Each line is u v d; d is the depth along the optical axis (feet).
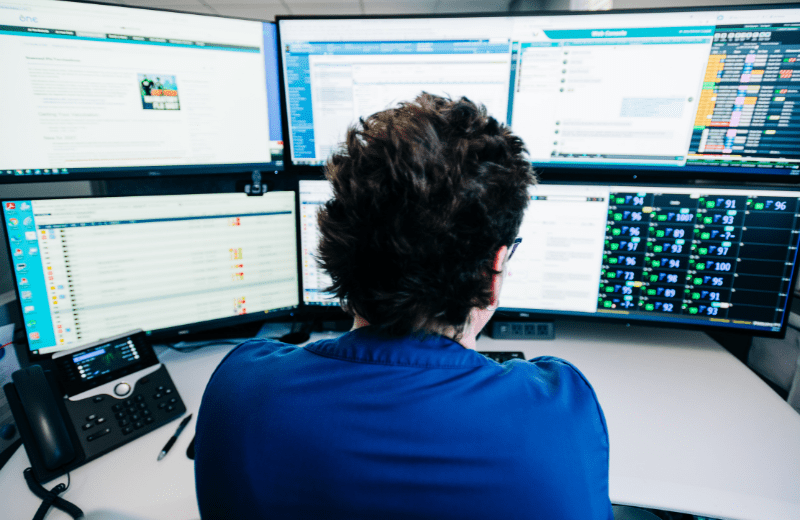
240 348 1.49
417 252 1.07
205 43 2.68
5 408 2.37
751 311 2.87
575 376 1.33
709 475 1.95
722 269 2.86
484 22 2.77
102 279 2.60
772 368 3.10
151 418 2.31
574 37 2.72
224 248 2.95
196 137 2.81
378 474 1.00
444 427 1.01
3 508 1.85
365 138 1.16
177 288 2.85
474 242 1.11
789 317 2.96
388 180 1.07
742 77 2.60
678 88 2.70
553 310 3.19
